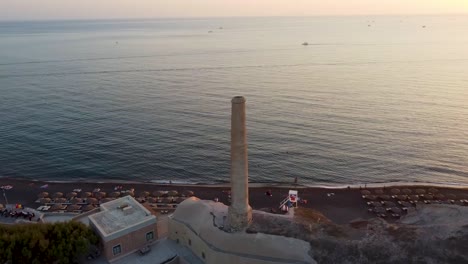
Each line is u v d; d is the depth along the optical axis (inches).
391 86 6259.8
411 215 2488.9
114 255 1930.4
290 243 1748.3
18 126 4562.0
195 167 3558.1
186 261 1926.7
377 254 1684.3
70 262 1856.5
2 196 2906.0
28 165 3597.4
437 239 1721.2
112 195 2812.5
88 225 2070.6
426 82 6496.1
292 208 2165.4
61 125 4596.5
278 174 3403.1
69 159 3713.1
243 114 1691.7
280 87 6309.1
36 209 2657.5
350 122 4559.5
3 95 5949.8
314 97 5644.7
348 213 2573.8
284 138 4119.1
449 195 2785.4
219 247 1806.1
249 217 1872.5
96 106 5359.3
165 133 4330.7
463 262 1622.8
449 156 3666.3
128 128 4485.7
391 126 4414.4
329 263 1675.7
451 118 4648.1
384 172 3408.0
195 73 7701.8
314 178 3331.7
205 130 4411.9
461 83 6358.3
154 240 2079.2
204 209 2057.1
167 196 2795.3
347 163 3570.4
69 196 2812.5
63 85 6643.7
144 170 3508.9
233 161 1765.5
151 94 6013.8
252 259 1722.4
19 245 1804.9
